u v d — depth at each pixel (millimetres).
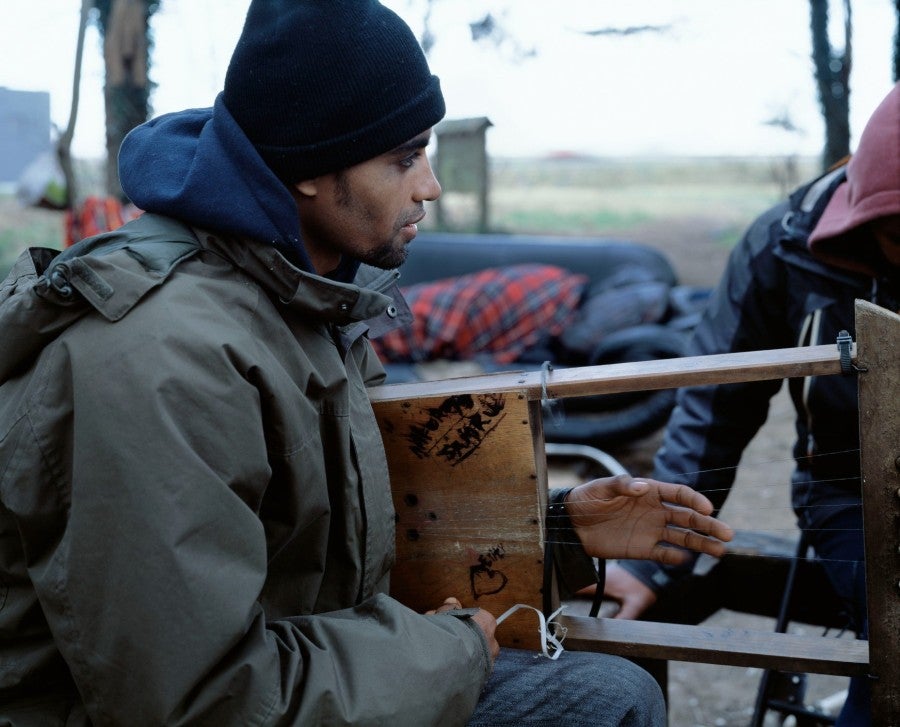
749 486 4676
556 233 12859
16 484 1027
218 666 987
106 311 1021
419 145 1226
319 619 1111
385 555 1273
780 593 2061
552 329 5656
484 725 1258
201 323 1045
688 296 5645
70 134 5355
